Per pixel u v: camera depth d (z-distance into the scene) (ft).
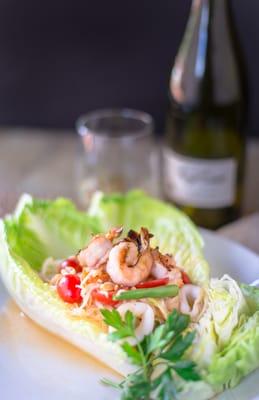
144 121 2.77
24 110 3.50
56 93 3.43
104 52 3.29
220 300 1.80
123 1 3.16
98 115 2.79
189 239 2.09
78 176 2.69
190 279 2.00
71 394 1.71
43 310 1.86
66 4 3.21
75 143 3.19
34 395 1.71
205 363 1.69
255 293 1.84
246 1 3.03
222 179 2.60
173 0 3.11
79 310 1.82
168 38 3.20
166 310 1.77
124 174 2.63
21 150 3.11
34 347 1.84
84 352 1.82
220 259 2.09
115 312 1.69
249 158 3.05
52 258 2.06
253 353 1.69
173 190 2.67
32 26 3.28
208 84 2.67
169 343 1.66
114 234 1.86
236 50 2.68
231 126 2.70
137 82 3.34
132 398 1.59
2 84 3.43
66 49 3.31
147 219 2.17
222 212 2.64
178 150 2.69
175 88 2.71
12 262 1.93
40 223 2.10
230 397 1.67
